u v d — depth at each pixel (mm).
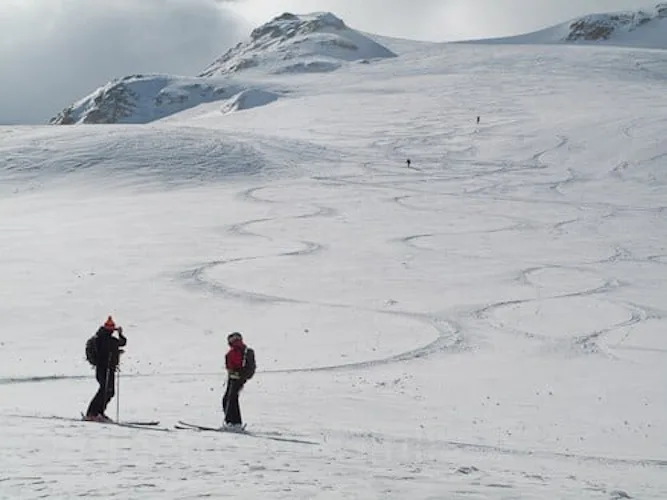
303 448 12984
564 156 97000
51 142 93375
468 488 9234
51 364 26594
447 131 116625
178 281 43094
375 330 34406
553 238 59531
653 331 35156
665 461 17031
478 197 77438
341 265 48469
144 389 22625
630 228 64000
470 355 30688
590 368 28891
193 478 8766
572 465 15367
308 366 28031
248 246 53406
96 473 8742
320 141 112188
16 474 8469
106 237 55219
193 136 98438
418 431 18750
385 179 86312
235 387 15445
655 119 106625
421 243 56312
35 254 49125
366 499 7926
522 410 22391
